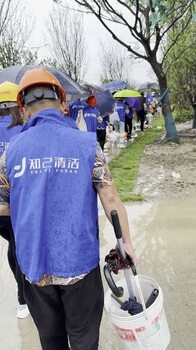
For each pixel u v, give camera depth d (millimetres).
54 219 1602
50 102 1754
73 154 1621
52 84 1745
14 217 1693
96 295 1786
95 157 1653
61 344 1986
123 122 10906
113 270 1769
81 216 1607
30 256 1616
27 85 1729
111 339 2543
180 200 5379
